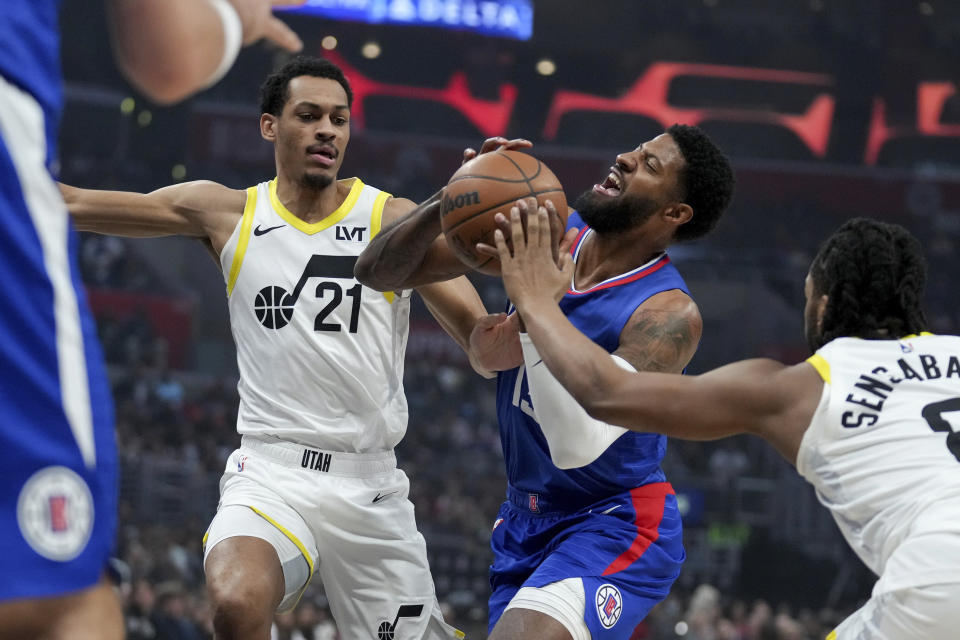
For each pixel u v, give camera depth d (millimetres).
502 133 32344
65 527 1854
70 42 28234
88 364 1978
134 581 14625
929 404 2963
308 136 4559
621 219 4246
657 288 4203
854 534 3045
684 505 21625
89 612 1993
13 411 1813
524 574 4383
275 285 4566
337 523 4520
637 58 32156
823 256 3252
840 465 2961
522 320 3305
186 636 12812
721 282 31609
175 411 21828
